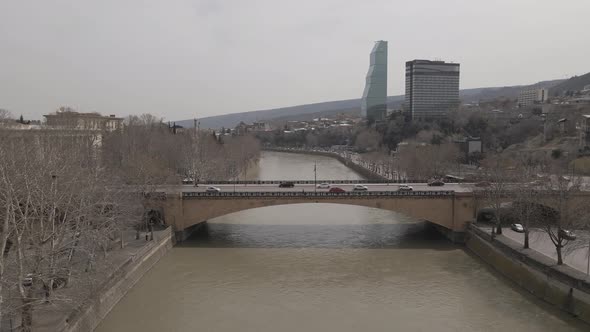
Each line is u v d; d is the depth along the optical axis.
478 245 111.50
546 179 116.75
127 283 87.38
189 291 88.69
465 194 120.00
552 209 109.94
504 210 120.88
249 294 87.38
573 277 75.56
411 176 198.50
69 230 78.31
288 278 95.88
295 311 80.12
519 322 75.06
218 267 102.31
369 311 80.12
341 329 73.56
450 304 82.44
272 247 117.56
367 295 87.00
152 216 125.62
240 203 122.75
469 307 81.06
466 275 97.00
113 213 89.50
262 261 106.50
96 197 92.25
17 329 59.88
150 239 105.56
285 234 130.00
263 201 122.81
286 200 122.56
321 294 87.56
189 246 118.25
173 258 108.44
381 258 108.75
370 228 136.88
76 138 138.88
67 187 74.81
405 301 84.06
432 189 136.12
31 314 59.25
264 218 150.50
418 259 108.00
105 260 83.94
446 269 100.88
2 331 58.75
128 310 79.56
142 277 94.50
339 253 112.69
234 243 121.06
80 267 82.31
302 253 112.62
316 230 134.25
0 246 58.66
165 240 113.19
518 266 91.88
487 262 104.19
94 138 150.25
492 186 114.88
